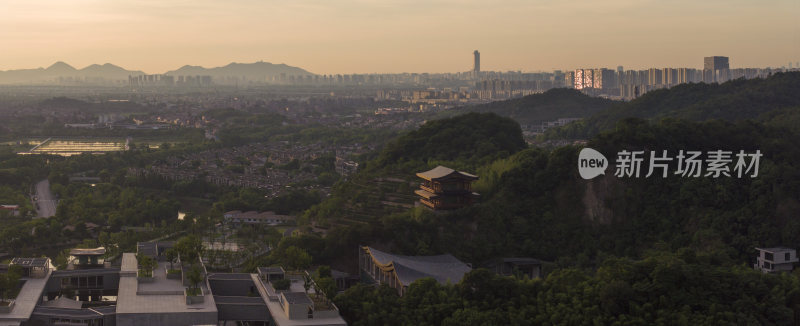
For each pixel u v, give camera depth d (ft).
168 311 654.12
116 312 648.79
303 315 648.38
